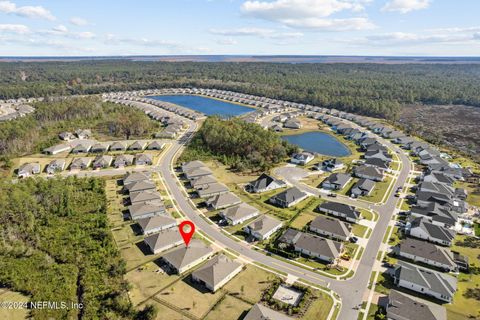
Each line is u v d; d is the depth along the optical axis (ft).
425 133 648.79
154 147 526.98
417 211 322.34
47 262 248.32
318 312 205.57
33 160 470.39
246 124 552.82
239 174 430.20
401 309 200.75
